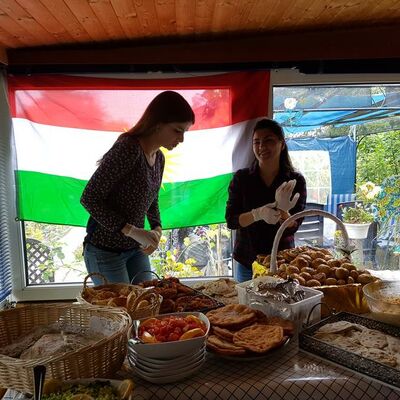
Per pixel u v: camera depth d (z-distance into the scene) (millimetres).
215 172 2527
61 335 987
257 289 1125
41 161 2480
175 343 820
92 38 2240
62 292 2627
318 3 1921
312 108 2586
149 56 2391
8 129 2447
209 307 1201
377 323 1021
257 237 1961
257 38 2375
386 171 2697
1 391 827
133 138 1585
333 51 2389
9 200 2514
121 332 883
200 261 2715
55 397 753
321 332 980
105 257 1675
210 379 852
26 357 886
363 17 2162
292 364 905
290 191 1744
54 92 2424
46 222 2539
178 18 2016
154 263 2693
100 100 2443
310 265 1331
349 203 2732
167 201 2545
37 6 1794
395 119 2617
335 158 2676
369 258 2754
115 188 1609
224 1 1834
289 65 2395
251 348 877
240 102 2443
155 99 1590
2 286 2434
